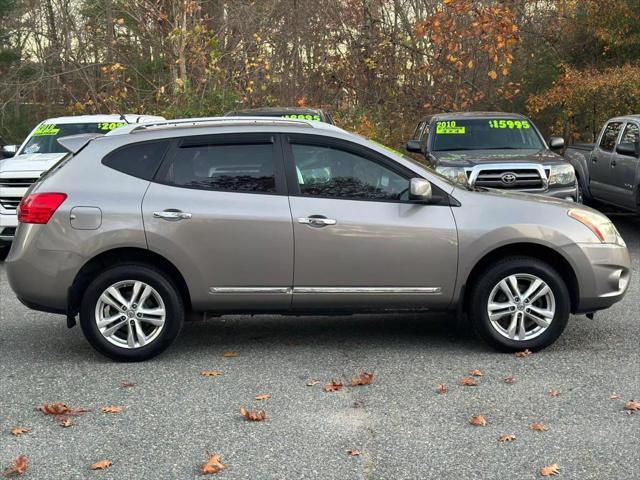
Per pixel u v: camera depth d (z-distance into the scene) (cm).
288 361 651
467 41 2100
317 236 641
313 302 653
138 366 641
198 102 1830
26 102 2544
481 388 577
